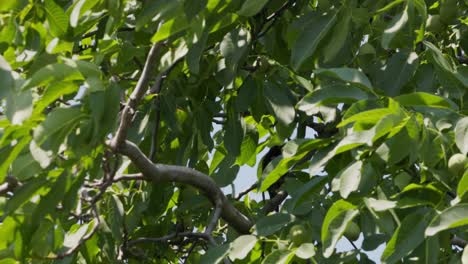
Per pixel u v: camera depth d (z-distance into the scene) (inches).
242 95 456.1
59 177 313.7
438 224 290.2
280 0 446.9
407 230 315.3
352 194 348.2
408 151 320.8
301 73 486.9
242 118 477.7
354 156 346.3
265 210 516.4
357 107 333.4
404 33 408.2
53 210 318.0
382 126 312.3
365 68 434.6
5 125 298.4
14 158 307.7
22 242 337.4
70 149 304.8
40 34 382.3
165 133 495.2
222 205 452.8
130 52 424.5
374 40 446.9
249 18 442.9
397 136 321.1
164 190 461.1
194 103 475.2
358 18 404.8
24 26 380.2
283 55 467.8
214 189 445.7
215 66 452.4
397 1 378.3
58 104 387.5
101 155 318.3
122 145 368.5
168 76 445.1
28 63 397.7
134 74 468.1
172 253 497.4
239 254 378.0
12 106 282.5
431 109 343.0
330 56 402.0
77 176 317.1
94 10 374.6
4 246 337.4
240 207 491.5
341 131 350.6
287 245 383.9
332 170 388.2
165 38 354.0
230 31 428.5
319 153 352.8
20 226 335.3
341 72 335.3
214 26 391.5
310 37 396.8
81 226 402.0
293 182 426.3
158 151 512.7
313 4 511.2
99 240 425.4
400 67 404.2
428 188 329.1
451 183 334.3
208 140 477.4
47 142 297.1
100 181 362.9
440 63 367.2
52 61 371.9
